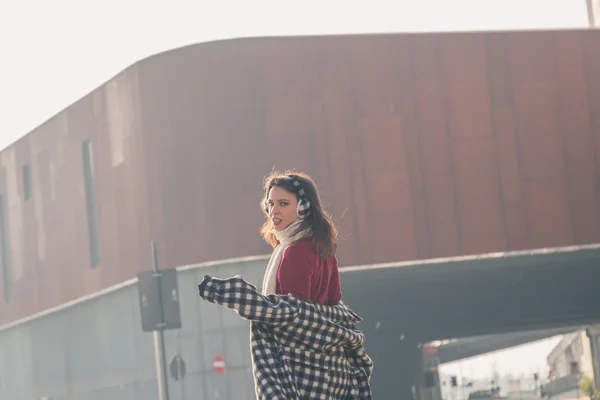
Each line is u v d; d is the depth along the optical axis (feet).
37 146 178.81
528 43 140.36
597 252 141.08
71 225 168.35
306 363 13.23
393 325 187.73
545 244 138.41
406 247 135.03
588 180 140.05
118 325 155.84
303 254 13.61
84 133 160.04
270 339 13.15
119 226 148.66
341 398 13.69
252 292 12.75
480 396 422.00
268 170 133.39
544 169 139.23
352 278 140.15
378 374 184.75
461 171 137.28
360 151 135.23
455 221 136.77
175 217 136.77
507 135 138.72
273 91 134.62
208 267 135.03
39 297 181.88
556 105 140.26
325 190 134.21
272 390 12.75
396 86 136.87
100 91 152.56
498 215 137.59
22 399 194.80
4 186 193.98
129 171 144.77
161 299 84.43
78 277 166.50
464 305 176.24
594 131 140.56
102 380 162.30
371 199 134.92
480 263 140.05
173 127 137.08
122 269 148.77
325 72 135.54
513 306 183.52
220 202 134.10
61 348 177.37
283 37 135.44
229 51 135.23
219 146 134.62
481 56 139.23
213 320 134.82
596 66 141.69
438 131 137.28
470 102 138.41
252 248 132.77
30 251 184.65
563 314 199.11
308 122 134.62
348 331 13.44
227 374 133.80
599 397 253.65
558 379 372.79
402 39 137.59
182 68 136.56
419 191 136.15
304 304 13.23
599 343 273.13
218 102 134.92
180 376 101.65
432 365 229.66
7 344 200.03
